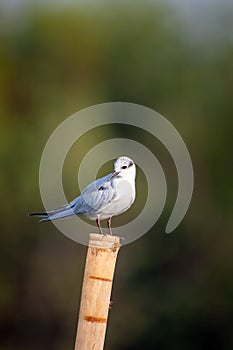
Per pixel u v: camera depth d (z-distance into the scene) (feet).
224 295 62.85
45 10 67.51
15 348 65.36
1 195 63.82
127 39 67.36
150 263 62.85
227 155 64.64
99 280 21.93
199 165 64.75
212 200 64.23
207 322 62.75
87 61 66.90
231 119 65.16
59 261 64.39
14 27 67.31
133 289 62.59
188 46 67.62
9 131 64.69
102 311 21.94
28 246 64.54
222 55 67.05
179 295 62.69
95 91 66.28
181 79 66.13
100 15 68.08
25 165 63.82
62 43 66.85
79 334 22.06
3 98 65.31
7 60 66.13
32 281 64.95
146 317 62.59
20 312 65.41
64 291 64.54
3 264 64.80
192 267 63.26
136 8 68.18
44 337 65.10
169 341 62.49
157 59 67.00
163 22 68.23
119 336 62.39
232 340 62.39
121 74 66.59
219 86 66.03
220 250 63.46
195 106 65.67
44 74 66.39
